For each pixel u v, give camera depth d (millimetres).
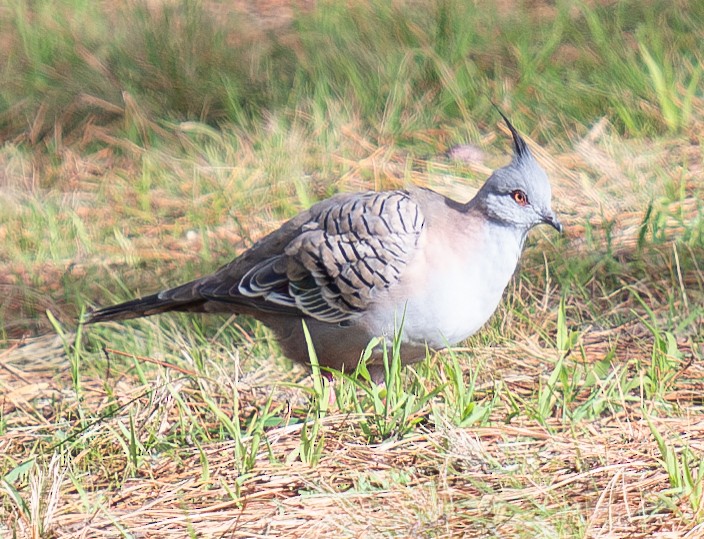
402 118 16016
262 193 14109
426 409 8656
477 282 8938
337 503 7293
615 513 7039
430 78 17016
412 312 8891
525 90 16344
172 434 8711
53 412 9359
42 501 7387
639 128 15086
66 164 15555
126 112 16500
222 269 9773
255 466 7828
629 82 16031
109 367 10086
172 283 12102
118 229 13672
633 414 8555
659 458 7676
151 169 15148
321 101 16516
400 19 18812
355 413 8492
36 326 11508
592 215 12867
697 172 13672
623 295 11133
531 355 9789
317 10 20250
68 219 13930
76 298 11867
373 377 9672
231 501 7410
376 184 13992
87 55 18484
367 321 9062
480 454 7734
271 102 16812
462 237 8930
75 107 16984
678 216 12422
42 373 10336
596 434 8188
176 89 17125
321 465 7828
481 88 16500
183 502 7414
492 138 15281
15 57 18516
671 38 17609
